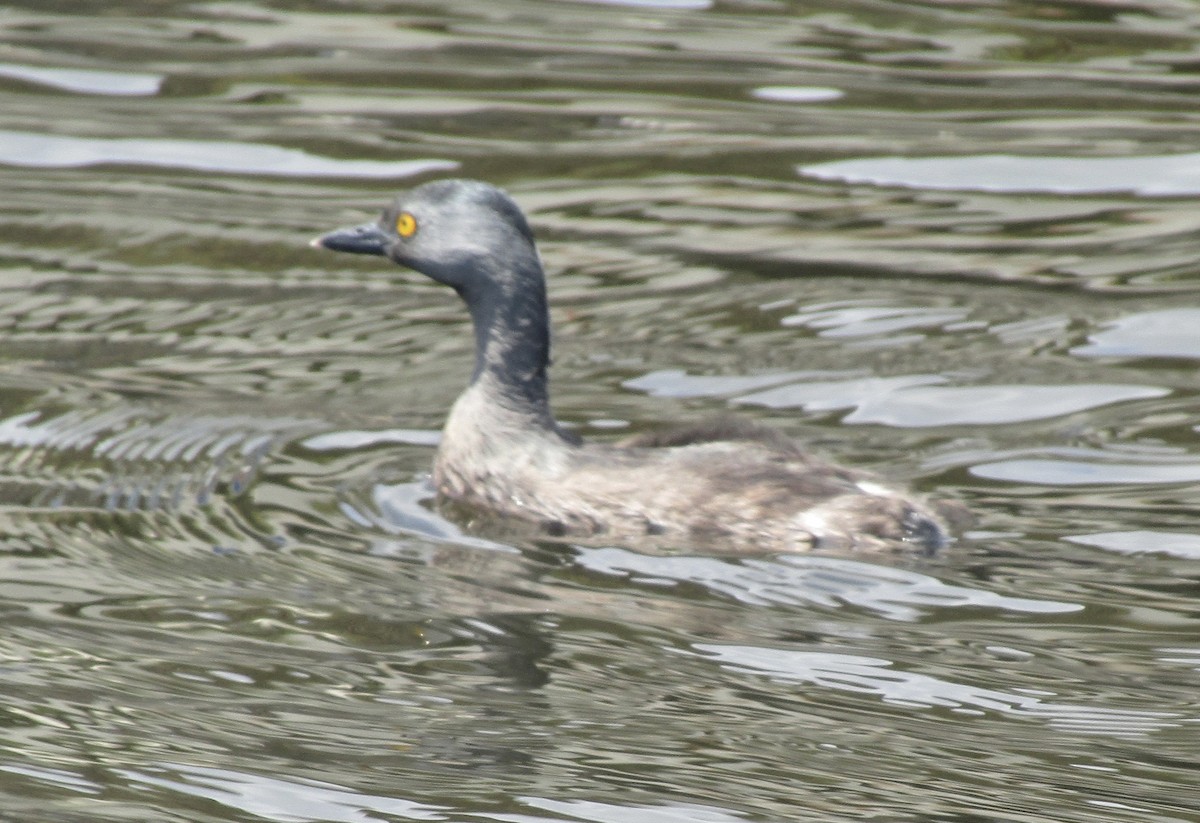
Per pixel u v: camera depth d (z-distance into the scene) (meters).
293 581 10.52
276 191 18.34
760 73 21.41
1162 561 10.71
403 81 20.97
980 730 8.77
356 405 13.73
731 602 10.24
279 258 17.00
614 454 11.78
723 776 8.27
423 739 8.63
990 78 21.41
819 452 12.57
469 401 12.05
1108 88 21.08
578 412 13.50
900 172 18.89
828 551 10.84
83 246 17.11
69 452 12.59
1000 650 9.60
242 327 15.41
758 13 23.66
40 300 15.87
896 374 14.16
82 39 22.08
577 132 19.69
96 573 10.57
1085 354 14.50
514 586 10.46
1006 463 12.33
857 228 17.56
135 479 12.12
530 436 11.85
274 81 20.94
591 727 8.77
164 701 8.98
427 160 18.97
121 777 8.19
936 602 10.19
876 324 15.28
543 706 8.98
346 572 10.65
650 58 21.81
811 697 9.09
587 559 10.88
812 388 13.94
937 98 20.73
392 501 11.85
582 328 15.25
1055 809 7.99
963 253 16.97
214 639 9.72
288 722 8.78
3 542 10.99
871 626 9.92
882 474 12.12
